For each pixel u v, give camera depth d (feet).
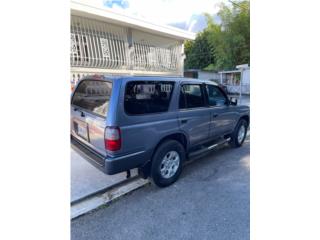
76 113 9.53
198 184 9.73
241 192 9.07
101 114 7.90
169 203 8.27
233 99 13.82
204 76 66.18
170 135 9.39
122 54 23.72
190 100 10.31
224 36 56.18
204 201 8.41
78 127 9.52
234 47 54.90
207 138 11.57
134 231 6.79
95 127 8.12
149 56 26.58
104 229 6.86
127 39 23.80
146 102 8.33
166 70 28.45
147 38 26.91
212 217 7.46
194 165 11.94
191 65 79.82
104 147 7.65
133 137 7.82
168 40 28.94
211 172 11.02
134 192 9.07
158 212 7.73
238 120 14.16
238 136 14.61
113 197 8.68
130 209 7.91
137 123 7.92
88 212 7.73
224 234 6.66
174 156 9.60
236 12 53.78
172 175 9.61
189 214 7.61
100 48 22.04
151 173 8.85
